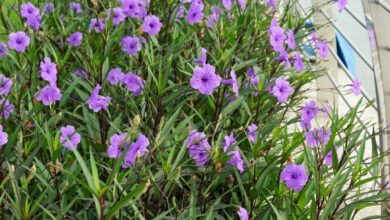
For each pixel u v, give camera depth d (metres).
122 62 1.71
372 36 1.46
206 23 1.81
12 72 1.62
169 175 1.12
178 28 1.96
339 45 2.95
